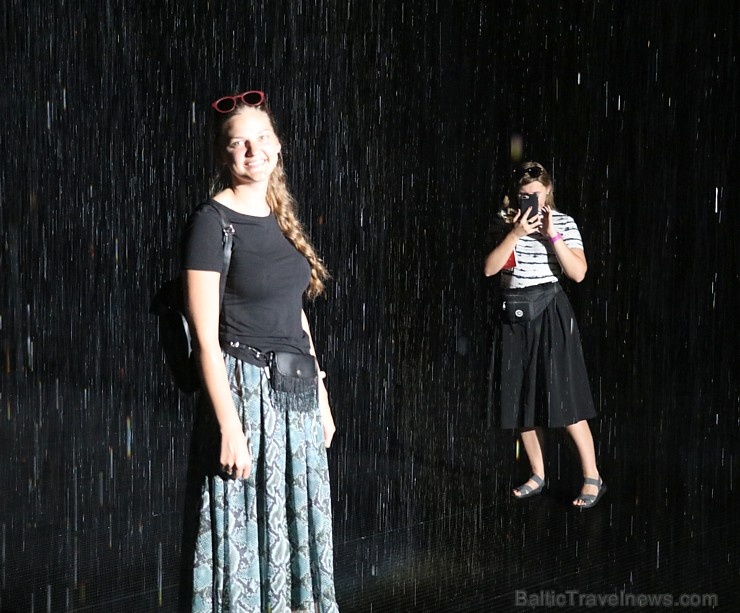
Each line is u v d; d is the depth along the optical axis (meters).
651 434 5.16
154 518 3.93
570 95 6.70
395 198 7.76
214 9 8.08
